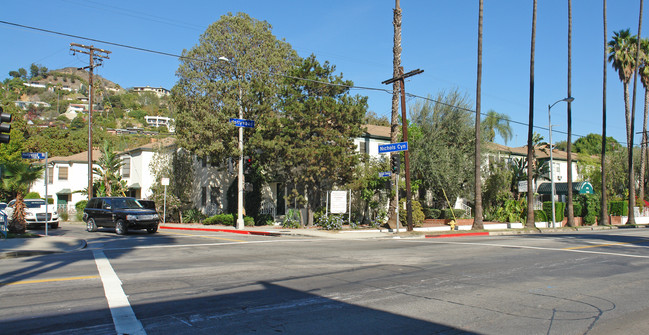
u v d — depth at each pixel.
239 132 25.08
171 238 19.64
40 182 43.34
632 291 8.70
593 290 8.73
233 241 18.23
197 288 8.28
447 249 15.41
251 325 6.00
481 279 9.66
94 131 68.94
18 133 45.50
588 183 42.88
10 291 7.90
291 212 26.38
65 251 14.52
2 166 24.62
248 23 26.14
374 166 27.58
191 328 5.82
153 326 5.87
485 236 23.55
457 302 7.51
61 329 5.68
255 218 29.28
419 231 24.33
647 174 50.50
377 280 9.34
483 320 6.45
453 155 29.59
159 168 33.09
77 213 36.78
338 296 7.80
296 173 25.00
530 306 7.34
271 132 25.11
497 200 33.12
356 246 16.44
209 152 26.23
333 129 24.23
